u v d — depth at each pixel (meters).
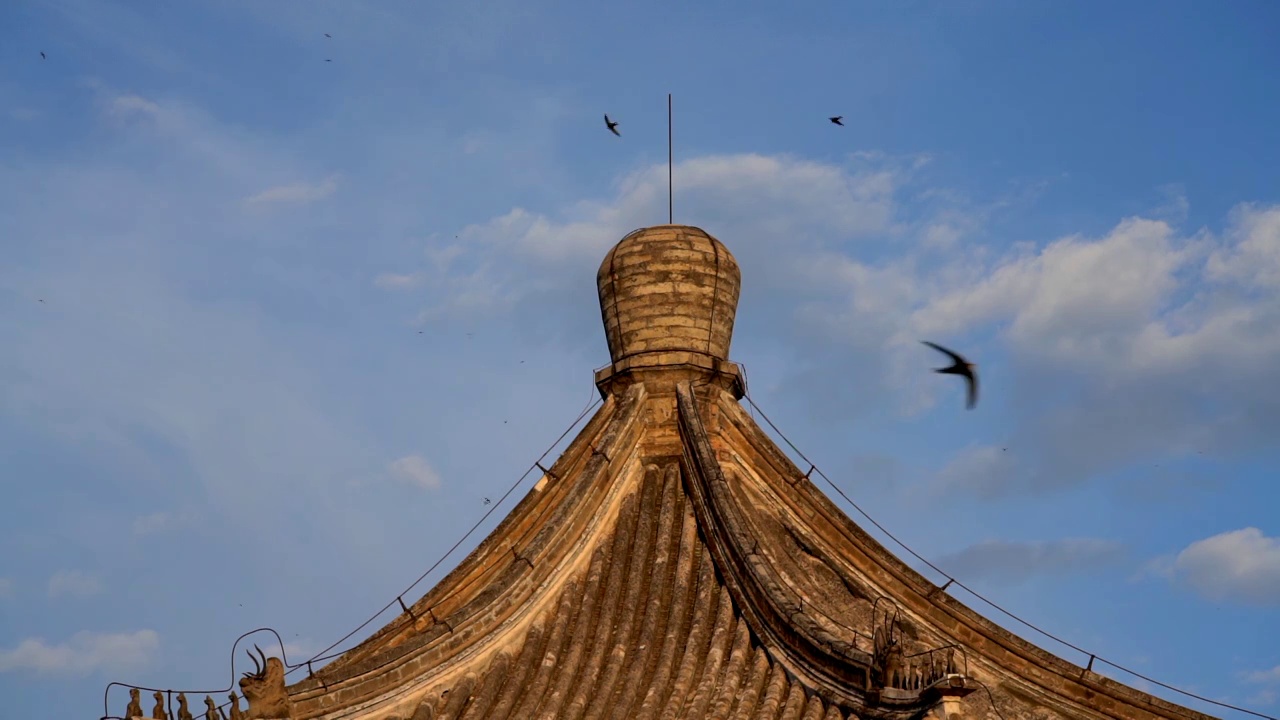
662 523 43.41
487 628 40.34
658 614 41.19
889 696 34.78
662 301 46.28
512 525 44.38
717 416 45.53
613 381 46.25
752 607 39.81
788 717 36.62
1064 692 40.88
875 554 42.94
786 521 44.28
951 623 41.88
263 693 36.75
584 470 43.78
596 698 38.94
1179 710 40.62
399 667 38.97
